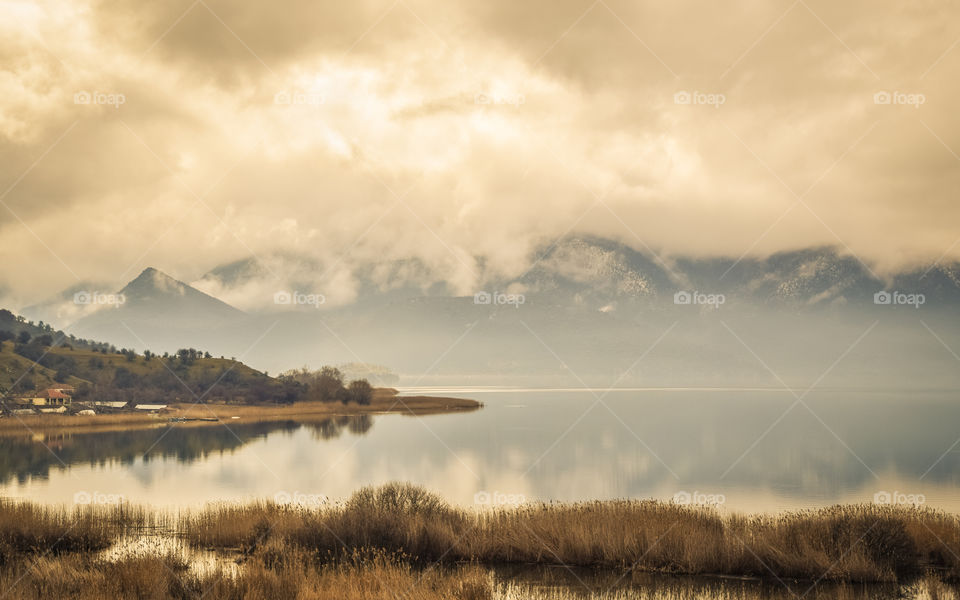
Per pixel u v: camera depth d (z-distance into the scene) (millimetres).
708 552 30000
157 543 33750
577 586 28500
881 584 27891
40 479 64375
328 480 64375
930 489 61594
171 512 42469
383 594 24359
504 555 31781
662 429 131875
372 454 87000
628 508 35000
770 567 29281
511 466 76938
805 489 61625
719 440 111562
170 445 95000
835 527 30844
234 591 24875
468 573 27531
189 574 26859
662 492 59156
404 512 33719
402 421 140875
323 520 33094
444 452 90000
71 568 27281
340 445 96875
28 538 33031
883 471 73625
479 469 74312
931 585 27328
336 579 25797
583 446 100438
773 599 26875
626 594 27641
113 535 35812
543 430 124938
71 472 69438
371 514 33062
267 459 81188
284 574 26000
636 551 30844
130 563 26828
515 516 34781
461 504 48094
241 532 33844
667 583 28938
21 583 25734
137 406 142000
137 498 52750
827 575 28547
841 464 80875
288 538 32062
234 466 74562
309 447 94062
